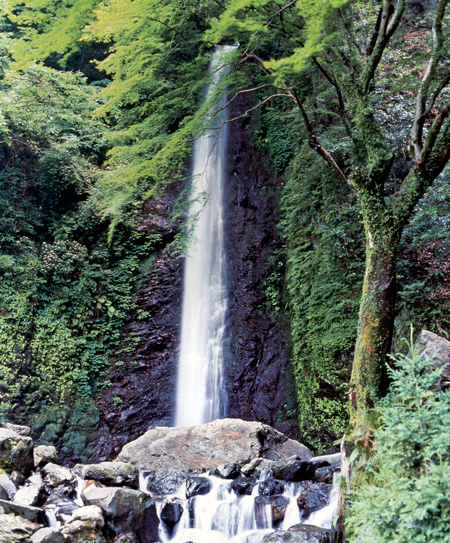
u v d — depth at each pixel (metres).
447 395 3.24
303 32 5.02
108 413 12.80
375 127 5.24
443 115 4.97
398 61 9.56
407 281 9.18
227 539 5.93
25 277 12.66
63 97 14.20
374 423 4.41
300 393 11.30
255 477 6.88
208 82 7.61
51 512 5.50
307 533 4.89
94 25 7.01
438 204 9.05
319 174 12.41
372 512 3.06
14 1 8.17
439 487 2.86
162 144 8.52
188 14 7.82
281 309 13.74
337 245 11.21
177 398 13.60
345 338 10.30
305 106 13.10
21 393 11.73
